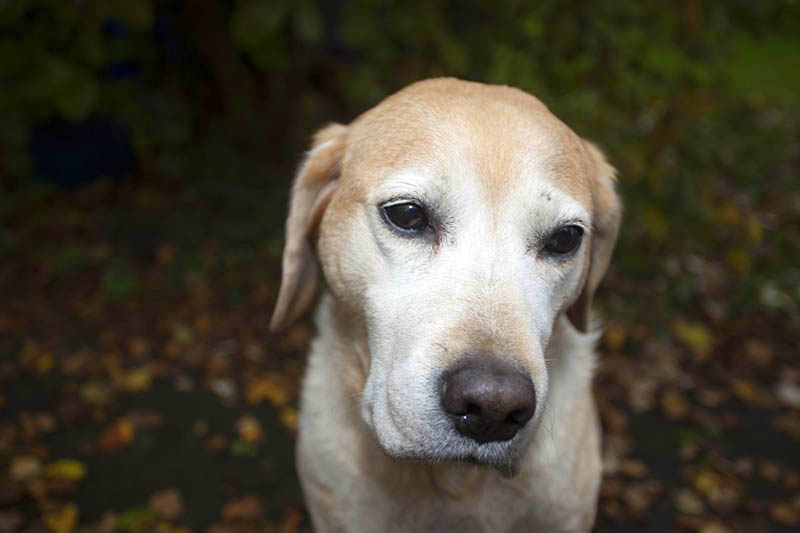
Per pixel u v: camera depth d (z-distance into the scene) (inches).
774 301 44.6
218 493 30.2
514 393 15.4
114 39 52.7
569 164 18.6
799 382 37.5
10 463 30.5
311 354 22.2
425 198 17.6
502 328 16.2
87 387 35.5
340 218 19.2
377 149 18.7
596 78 42.9
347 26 39.2
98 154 55.2
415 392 16.2
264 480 30.9
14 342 38.8
